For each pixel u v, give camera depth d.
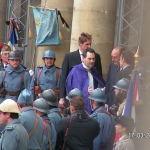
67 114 28.69
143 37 34.59
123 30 36.09
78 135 24.34
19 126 22.23
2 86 32.44
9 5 43.66
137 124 24.06
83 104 24.66
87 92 29.41
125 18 36.28
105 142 25.64
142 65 25.88
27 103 24.06
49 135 24.73
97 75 29.97
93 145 25.50
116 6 35.84
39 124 24.05
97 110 25.94
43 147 24.28
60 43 38.00
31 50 43.41
